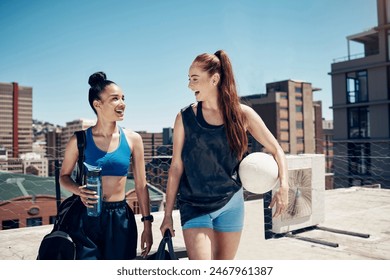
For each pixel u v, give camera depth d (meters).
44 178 19.34
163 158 5.18
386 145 33.09
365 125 36.03
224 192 2.12
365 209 7.45
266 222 5.30
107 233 2.15
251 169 2.14
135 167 2.38
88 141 2.20
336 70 38.31
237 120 2.12
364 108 36.22
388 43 34.59
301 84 87.38
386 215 6.80
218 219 2.19
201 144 2.09
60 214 2.12
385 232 5.52
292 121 84.62
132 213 2.31
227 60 2.13
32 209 15.98
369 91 35.84
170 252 2.02
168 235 2.09
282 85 84.94
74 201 2.17
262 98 84.88
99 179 2.05
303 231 5.64
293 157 5.50
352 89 37.44
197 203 2.08
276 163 2.24
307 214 5.56
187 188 2.16
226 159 2.12
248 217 6.60
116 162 2.20
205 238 2.02
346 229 5.68
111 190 2.20
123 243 2.19
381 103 34.34
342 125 37.62
